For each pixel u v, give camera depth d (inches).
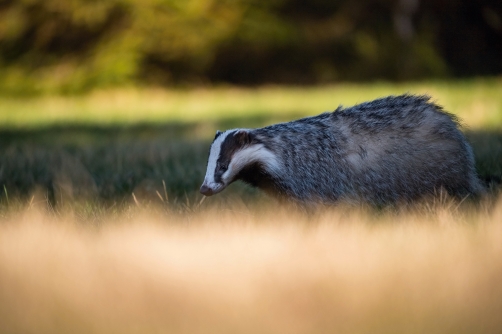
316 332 267.7
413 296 287.9
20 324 274.2
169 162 757.3
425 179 522.0
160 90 2206.0
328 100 1747.0
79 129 1359.5
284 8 2432.3
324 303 284.4
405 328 268.2
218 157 503.5
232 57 2331.4
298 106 1637.6
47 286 305.3
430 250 339.9
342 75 2416.3
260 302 285.6
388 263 322.3
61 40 2314.2
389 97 543.2
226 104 1823.3
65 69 2258.9
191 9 2308.1
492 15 2628.0
